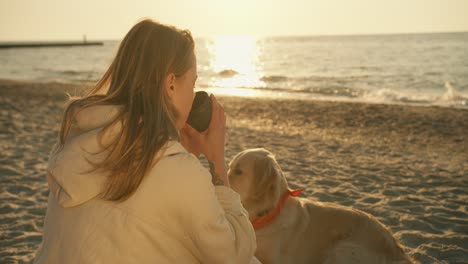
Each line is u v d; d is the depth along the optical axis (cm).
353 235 284
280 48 8562
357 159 701
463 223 435
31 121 1030
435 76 2559
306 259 283
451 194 525
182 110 146
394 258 288
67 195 129
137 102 132
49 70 3662
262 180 271
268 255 271
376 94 1806
